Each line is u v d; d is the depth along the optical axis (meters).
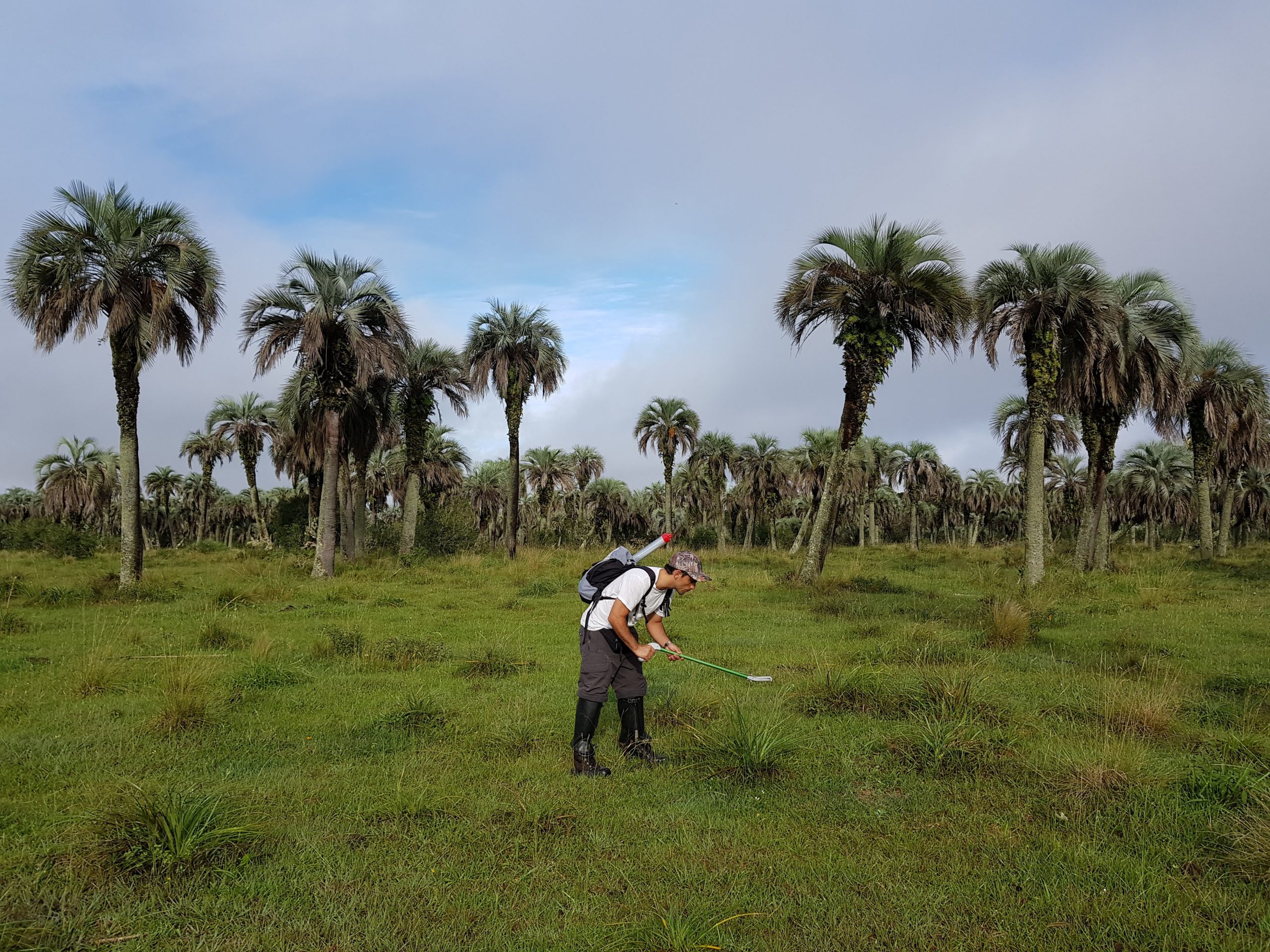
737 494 54.62
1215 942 2.78
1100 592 15.97
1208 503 29.27
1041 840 3.70
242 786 4.39
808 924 2.94
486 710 6.18
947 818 4.01
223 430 44.62
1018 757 4.79
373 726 5.72
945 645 9.19
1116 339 18.89
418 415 30.36
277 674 7.33
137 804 3.64
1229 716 5.95
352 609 13.41
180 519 75.94
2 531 36.34
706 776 4.58
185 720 5.66
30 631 10.52
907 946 2.80
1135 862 3.46
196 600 14.38
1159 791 4.26
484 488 62.94
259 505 45.00
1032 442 17.41
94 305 15.99
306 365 21.33
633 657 4.98
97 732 5.55
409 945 2.79
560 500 68.50
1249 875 3.29
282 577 20.19
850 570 21.12
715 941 2.80
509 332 28.22
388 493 53.38
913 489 55.28
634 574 4.74
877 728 5.52
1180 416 23.03
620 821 3.95
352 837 3.72
